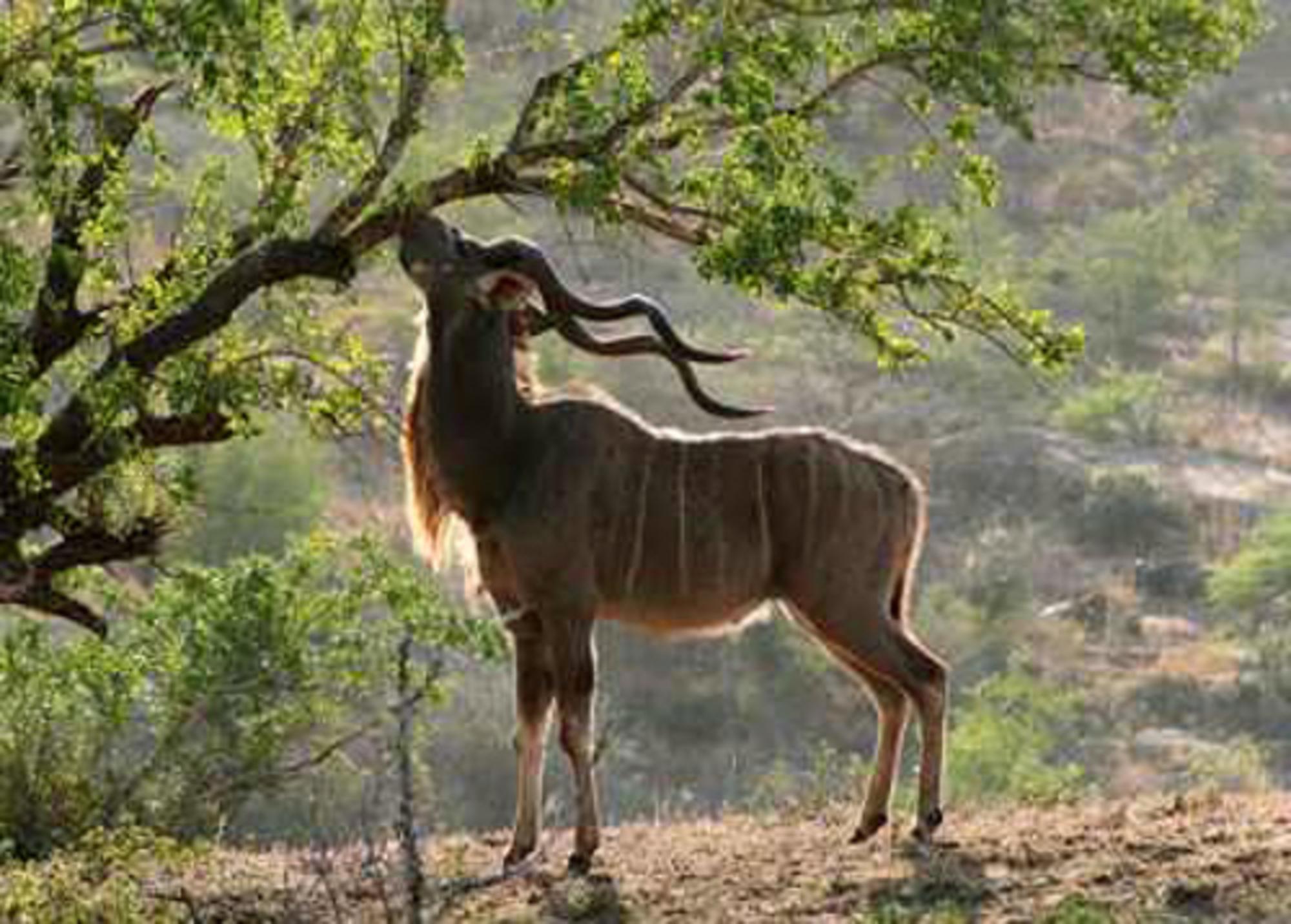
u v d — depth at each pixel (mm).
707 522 39875
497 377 39031
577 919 36938
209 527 100062
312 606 49688
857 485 40125
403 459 40812
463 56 36688
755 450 40219
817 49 36094
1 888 38438
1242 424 137250
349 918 37688
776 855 40031
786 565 40219
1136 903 34969
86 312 38094
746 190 36188
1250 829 38531
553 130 36500
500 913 37469
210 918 38219
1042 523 124562
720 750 102562
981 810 44688
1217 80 188125
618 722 101812
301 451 105125
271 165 37500
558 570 39312
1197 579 118750
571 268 139750
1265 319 148750
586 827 39500
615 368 129375
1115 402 133500
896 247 36406
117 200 36250
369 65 37375
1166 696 107250
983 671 110625
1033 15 34594
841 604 40031
